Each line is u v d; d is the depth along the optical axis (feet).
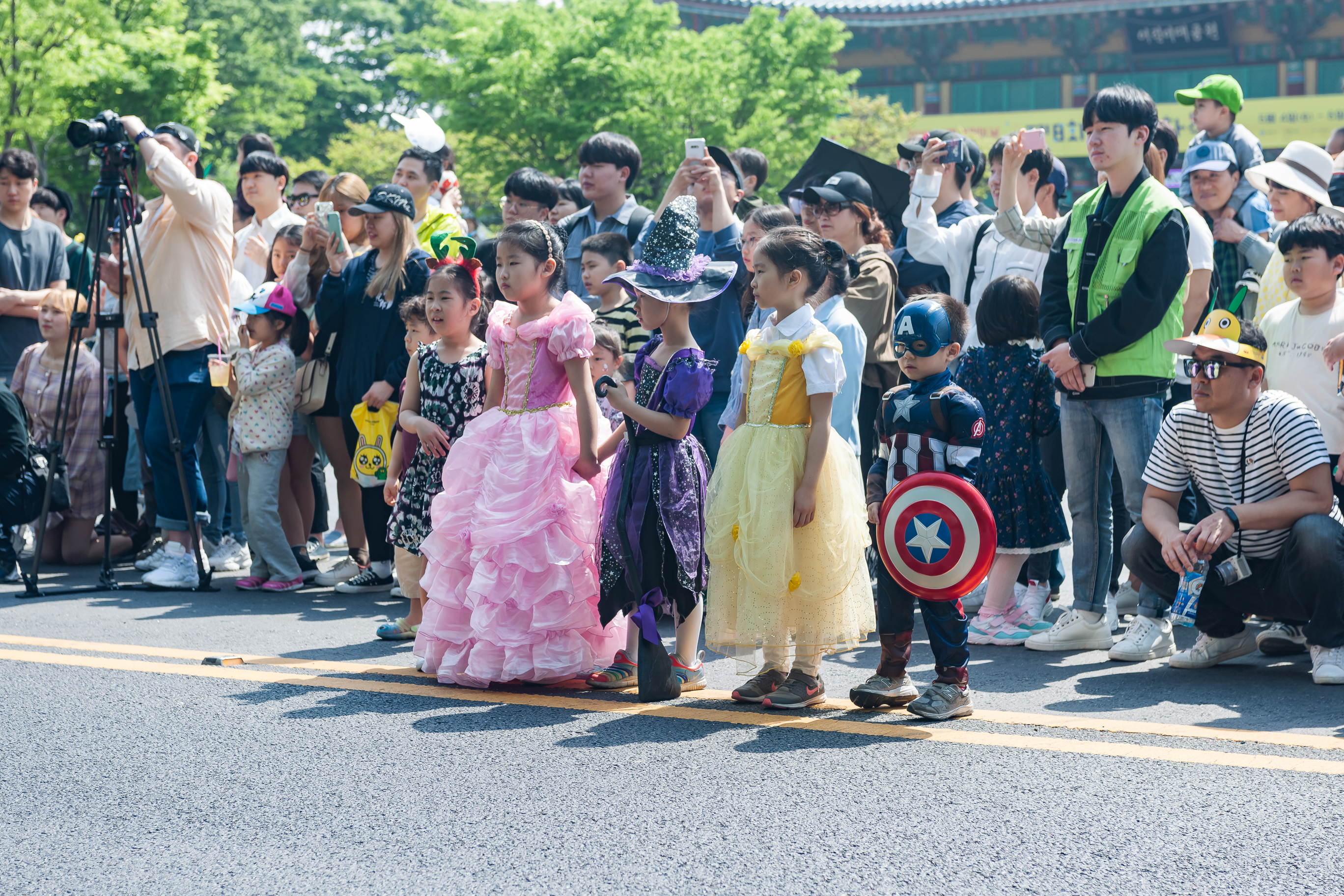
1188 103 22.06
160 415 19.80
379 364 18.86
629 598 13.01
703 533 12.95
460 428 15.20
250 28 112.06
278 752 10.90
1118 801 9.48
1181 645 15.53
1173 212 14.60
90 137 18.94
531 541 13.08
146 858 8.65
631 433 12.94
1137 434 14.79
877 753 10.80
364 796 9.77
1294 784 9.82
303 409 19.88
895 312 19.57
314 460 22.84
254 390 19.20
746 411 12.82
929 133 20.53
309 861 8.55
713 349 17.84
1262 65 137.18
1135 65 141.49
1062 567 19.86
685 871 8.29
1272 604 13.67
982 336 16.17
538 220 21.02
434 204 23.26
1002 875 8.16
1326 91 135.03
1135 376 14.75
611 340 15.72
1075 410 15.20
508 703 12.64
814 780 10.05
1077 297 15.11
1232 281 20.13
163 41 78.54
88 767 10.51
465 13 90.84
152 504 22.67
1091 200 15.37
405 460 15.78
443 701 12.70
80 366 22.17
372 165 115.96
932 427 12.03
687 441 13.05
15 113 70.18
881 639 12.39
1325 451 13.34
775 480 12.03
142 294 20.08
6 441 19.89
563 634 13.26
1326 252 14.89
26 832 9.12
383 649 15.33
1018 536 15.65
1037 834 8.84
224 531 22.06
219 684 13.34
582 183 20.66
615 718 12.06
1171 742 11.05
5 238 23.93
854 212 18.33
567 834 8.95
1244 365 13.47
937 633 12.02
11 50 68.54
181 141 20.33
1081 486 15.33
